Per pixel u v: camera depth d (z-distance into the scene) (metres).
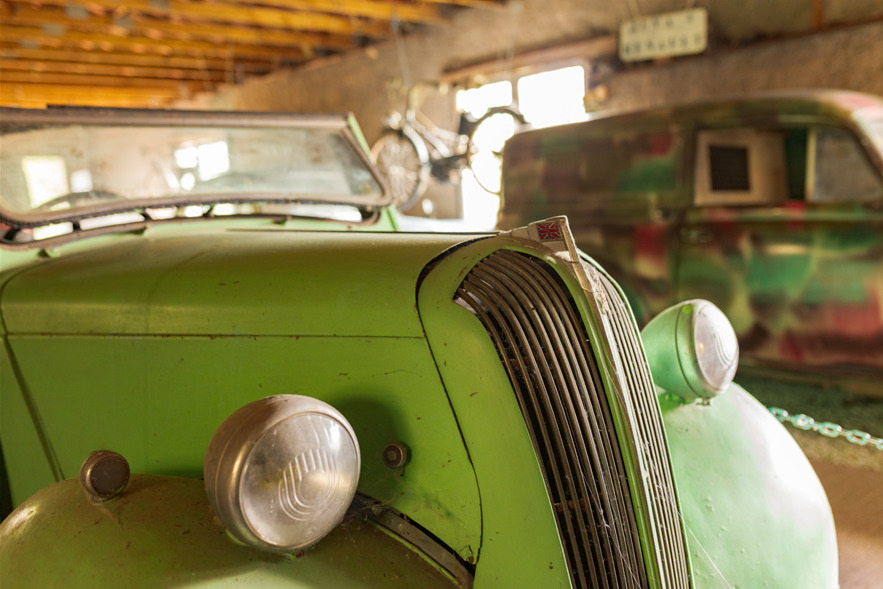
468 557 1.28
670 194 4.21
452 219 10.05
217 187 2.40
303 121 2.60
